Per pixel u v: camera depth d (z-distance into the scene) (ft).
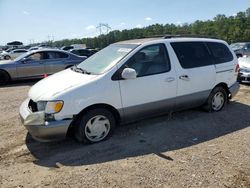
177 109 18.94
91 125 15.49
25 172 12.84
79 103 14.66
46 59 39.42
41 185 11.71
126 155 14.32
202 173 12.36
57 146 15.53
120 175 12.33
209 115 20.57
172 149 14.96
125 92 16.06
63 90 14.61
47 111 14.23
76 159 13.97
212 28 253.65
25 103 16.39
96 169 12.91
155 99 17.30
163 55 17.88
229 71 21.36
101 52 19.01
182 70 18.44
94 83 15.15
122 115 16.33
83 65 18.44
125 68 15.93
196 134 17.07
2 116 21.35
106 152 14.69
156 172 12.53
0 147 15.52
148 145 15.51
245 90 29.35
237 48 64.34
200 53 19.89
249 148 14.93
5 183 11.94
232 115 20.62
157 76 17.20
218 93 21.16
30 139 16.60
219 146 15.26
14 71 37.32
